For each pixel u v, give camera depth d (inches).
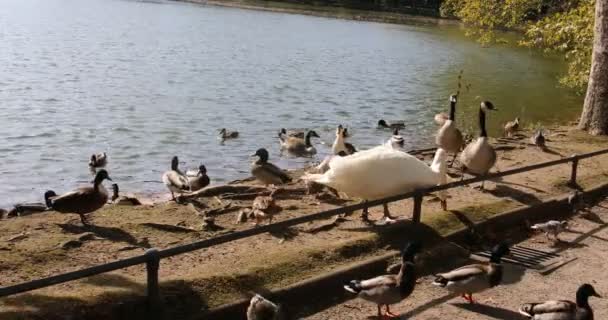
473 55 2188.7
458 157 672.4
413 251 313.4
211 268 327.3
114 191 538.9
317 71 1604.3
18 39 1755.7
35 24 2149.4
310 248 358.6
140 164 727.1
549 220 481.7
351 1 3996.1
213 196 479.8
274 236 390.3
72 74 1300.4
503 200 484.7
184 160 756.6
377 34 2687.0
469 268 333.1
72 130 858.8
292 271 333.1
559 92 1494.8
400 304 334.3
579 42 930.1
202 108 1069.1
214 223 410.0
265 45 2066.9
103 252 350.3
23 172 671.1
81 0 3240.7
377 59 1924.2
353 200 480.4
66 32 2001.7
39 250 341.7
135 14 2743.6
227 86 1304.1
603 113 804.6
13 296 278.8
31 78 1221.1
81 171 688.4
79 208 386.0
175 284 301.0
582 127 828.6
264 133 932.6
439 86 1494.8
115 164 719.7
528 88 1534.2
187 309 290.7
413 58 2003.0
